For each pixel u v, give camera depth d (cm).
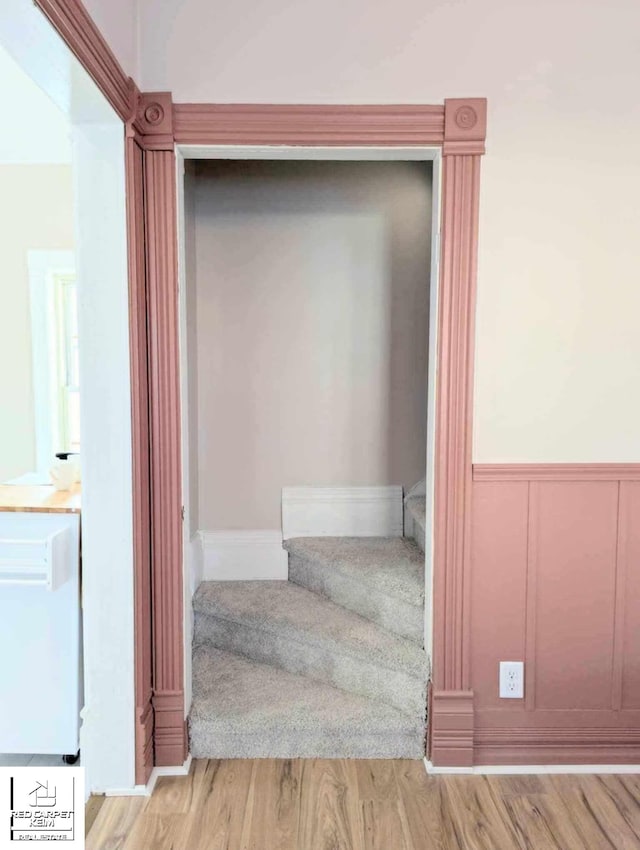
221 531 290
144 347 196
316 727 210
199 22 191
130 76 184
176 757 204
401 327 287
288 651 240
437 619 204
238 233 281
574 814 186
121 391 188
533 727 211
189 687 214
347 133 194
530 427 204
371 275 285
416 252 284
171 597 203
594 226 199
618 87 196
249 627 249
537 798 194
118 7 172
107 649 192
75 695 219
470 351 200
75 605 216
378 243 284
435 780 201
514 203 198
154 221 195
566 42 194
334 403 290
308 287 284
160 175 193
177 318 198
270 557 290
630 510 206
